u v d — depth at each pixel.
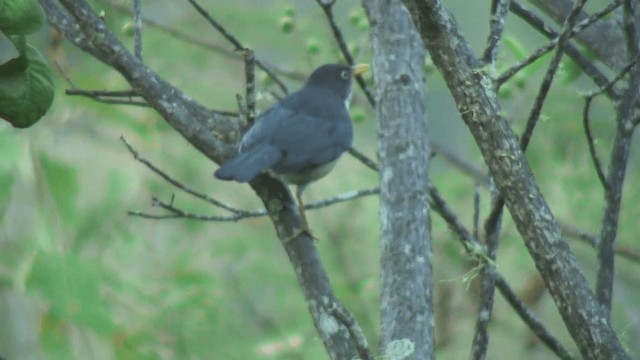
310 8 15.91
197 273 13.56
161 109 8.45
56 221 12.14
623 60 9.49
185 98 9.01
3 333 14.26
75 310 11.28
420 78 9.13
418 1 6.69
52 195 12.22
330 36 14.20
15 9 5.95
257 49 15.66
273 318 14.87
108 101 8.64
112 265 13.33
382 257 8.34
